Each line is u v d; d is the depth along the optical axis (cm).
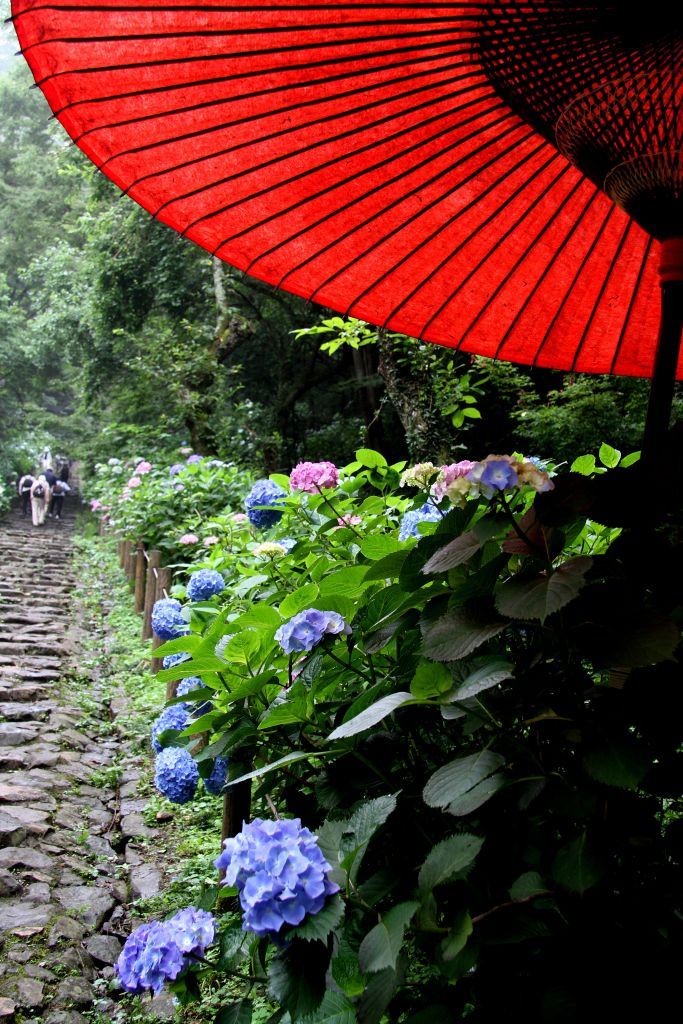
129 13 136
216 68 147
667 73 129
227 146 161
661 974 124
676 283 135
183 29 139
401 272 190
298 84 153
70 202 2695
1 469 2558
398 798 164
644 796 157
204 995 265
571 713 134
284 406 1666
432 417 654
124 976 150
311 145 164
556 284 199
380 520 266
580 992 122
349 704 187
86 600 1089
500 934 132
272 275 186
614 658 120
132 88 148
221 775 252
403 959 131
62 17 135
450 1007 143
